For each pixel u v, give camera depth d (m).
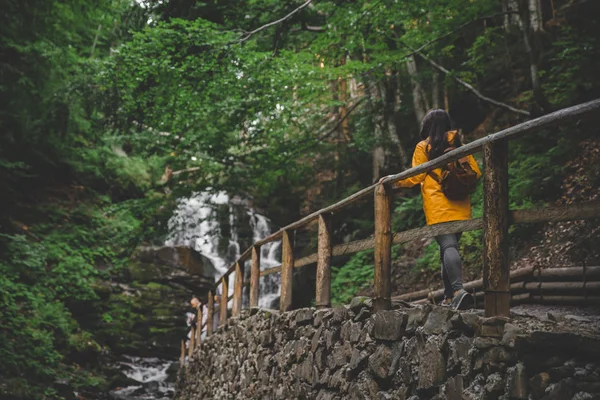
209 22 12.88
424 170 4.00
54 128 19.39
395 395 3.93
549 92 11.81
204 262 21.62
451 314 3.47
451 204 4.28
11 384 13.24
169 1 14.18
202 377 10.98
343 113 20.42
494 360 3.00
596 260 8.20
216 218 20.16
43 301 16.64
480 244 10.91
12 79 17.83
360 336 4.53
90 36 21.66
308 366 5.49
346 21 13.02
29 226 19.17
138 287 19.72
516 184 10.67
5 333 14.76
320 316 5.44
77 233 19.69
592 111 2.64
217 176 17.75
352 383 4.57
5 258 16.98
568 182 10.10
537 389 2.77
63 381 14.77
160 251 20.88
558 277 7.59
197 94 13.77
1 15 17.45
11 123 18.89
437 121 4.42
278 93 13.74
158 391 16.52
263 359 7.02
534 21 11.69
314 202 21.83
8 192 19.33
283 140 17.05
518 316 3.40
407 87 18.70
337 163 20.02
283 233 7.15
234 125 15.25
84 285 18.20
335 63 14.94
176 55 12.91
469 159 4.30
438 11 13.43
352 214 18.81
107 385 15.98
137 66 12.95
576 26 12.41
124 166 23.00
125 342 18.48
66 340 16.31
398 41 14.17
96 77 13.47
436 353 3.50
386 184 4.55
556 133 11.55
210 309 11.74
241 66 13.23
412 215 14.36
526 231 10.23
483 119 16.36
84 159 22.03
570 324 3.21
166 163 18.98
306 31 16.61
